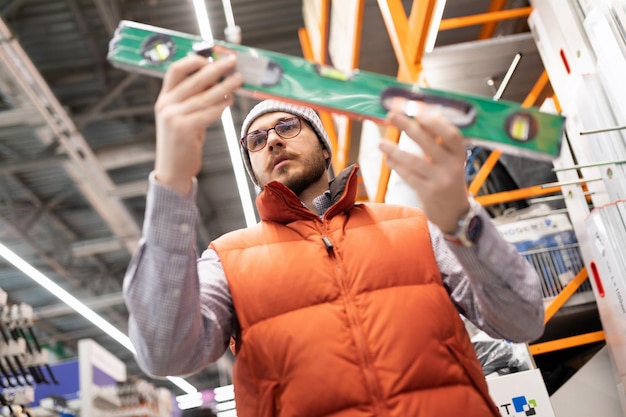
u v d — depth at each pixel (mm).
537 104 2996
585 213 2230
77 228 9398
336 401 1116
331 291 1217
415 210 1398
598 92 2004
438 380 1145
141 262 1069
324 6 3582
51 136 6902
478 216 1060
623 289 1978
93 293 10891
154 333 1062
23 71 5840
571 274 2451
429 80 2744
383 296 1206
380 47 3330
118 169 8242
